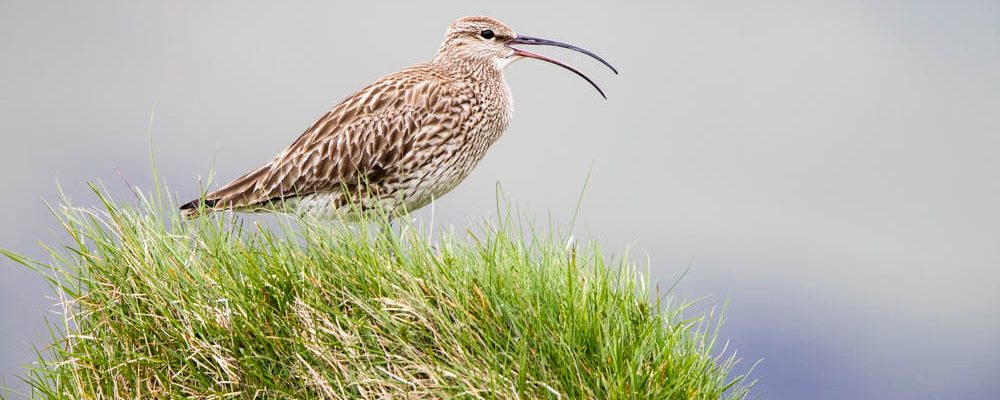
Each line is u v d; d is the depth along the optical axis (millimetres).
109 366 10594
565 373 9953
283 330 10367
